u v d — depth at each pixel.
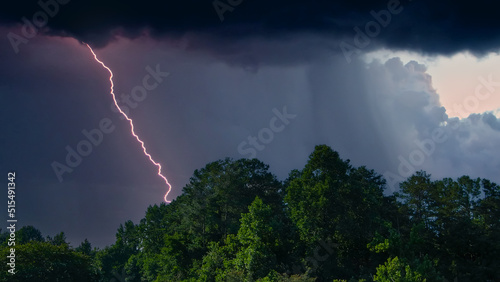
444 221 78.69
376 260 67.00
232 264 65.88
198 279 72.44
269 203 92.25
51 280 81.00
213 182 91.81
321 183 69.69
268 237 64.44
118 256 152.50
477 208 80.19
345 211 70.19
